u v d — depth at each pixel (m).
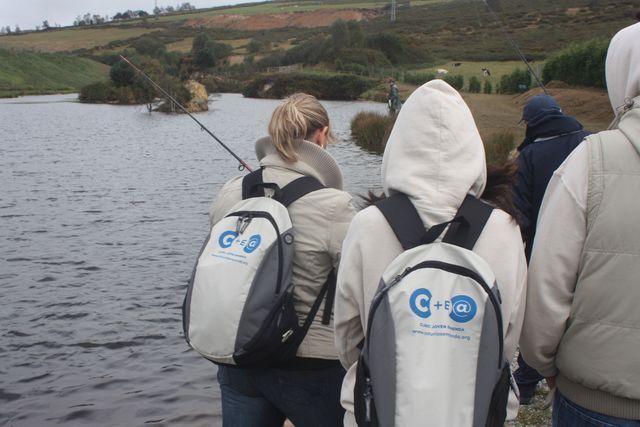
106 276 8.46
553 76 32.69
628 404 1.78
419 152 1.89
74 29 153.50
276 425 2.60
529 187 3.60
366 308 1.90
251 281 2.19
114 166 19.22
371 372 1.71
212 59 89.81
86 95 58.69
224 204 2.56
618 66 2.01
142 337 6.42
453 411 1.59
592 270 1.79
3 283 8.14
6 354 6.04
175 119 39.56
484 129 20.23
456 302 1.67
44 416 4.93
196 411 4.95
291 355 2.35
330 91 66.88
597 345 1.79
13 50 84.81
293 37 123.75
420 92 1.94
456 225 1.83
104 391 5.31
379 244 1.88
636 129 1.80
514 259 1.84
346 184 15.21
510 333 1.88
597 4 82.12
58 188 15.25
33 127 33.25
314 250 2.34
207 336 2.21
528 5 90.12
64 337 6.43
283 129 2.47
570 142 3.55
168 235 10.74
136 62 59.03
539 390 4.06
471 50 75.88
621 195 1.76
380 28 106.06
